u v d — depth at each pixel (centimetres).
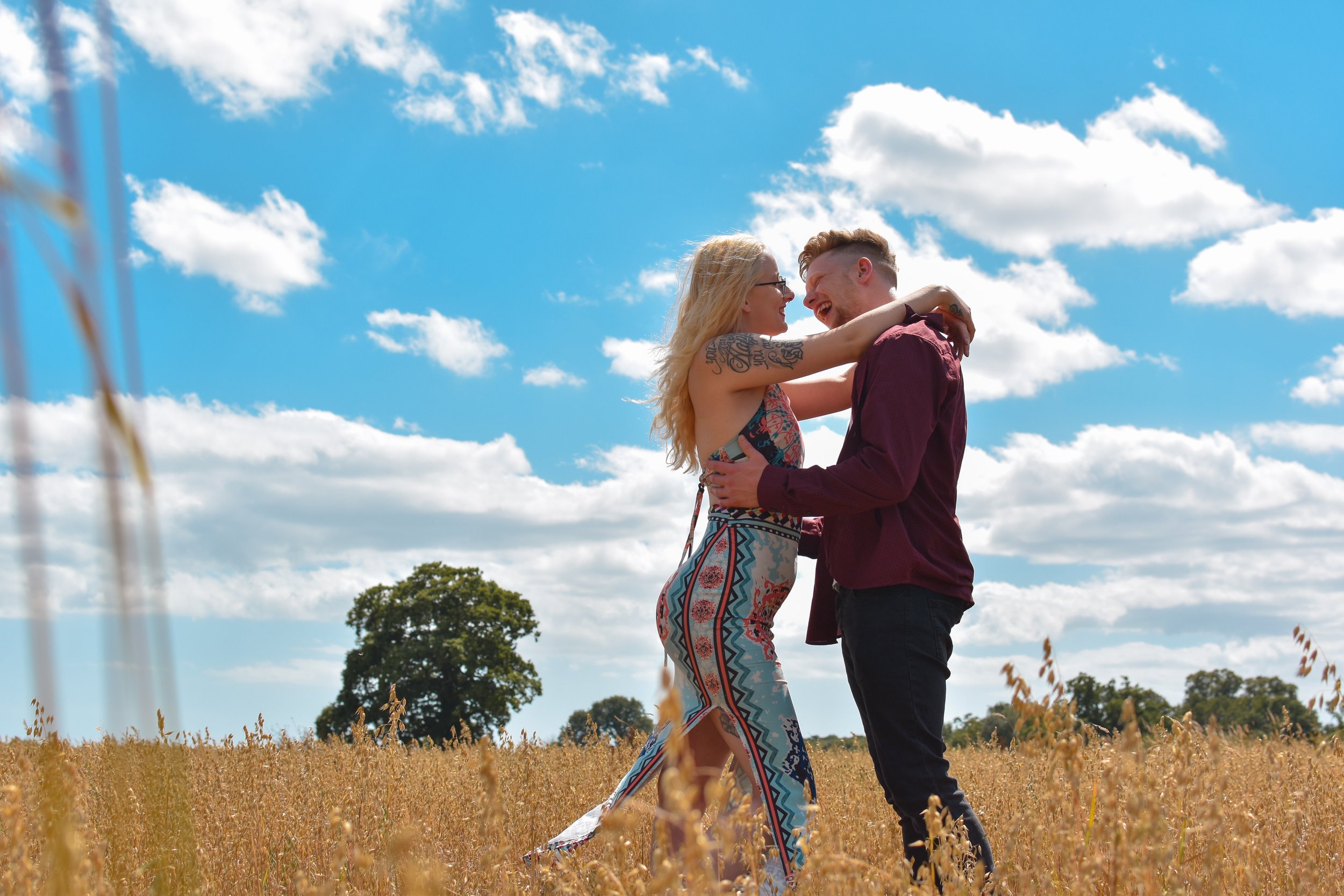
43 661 60
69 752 199
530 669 4428
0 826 180
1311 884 241
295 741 494
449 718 4147
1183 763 233
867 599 329
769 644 345
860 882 205
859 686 338
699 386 365
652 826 328
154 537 66
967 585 336
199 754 439
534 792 411
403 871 156
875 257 392
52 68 54
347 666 4259
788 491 329
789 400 411
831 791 478
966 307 376
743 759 347
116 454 64
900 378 329
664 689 136
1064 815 223
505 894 246
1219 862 222
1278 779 344
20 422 58
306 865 323
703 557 352
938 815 220
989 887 231
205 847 319
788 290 386
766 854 309
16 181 50
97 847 183
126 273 64
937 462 337
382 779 422
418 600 4303
